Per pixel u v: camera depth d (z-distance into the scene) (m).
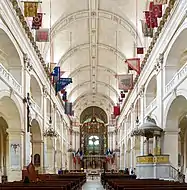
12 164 17.86
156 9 17.20
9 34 15.44
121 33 28.19
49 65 26.95
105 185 20.41
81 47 31.72
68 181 14.45
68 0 23.81
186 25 14.47
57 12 24.34
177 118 18.84
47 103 29.17
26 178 12.75
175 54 18.08
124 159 39.69
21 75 18.14
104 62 35.84
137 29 25.00
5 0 14.19
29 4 15.69
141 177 19.17
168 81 18.75
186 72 14.85
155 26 17.81
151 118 22.27
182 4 14.67
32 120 21.75
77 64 35.91
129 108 34.25
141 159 19.36
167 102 18.42
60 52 30.61
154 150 19.92
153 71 21.53
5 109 17.61
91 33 29.11
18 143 18.03
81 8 25.25
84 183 27.44
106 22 27.09
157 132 19.17
